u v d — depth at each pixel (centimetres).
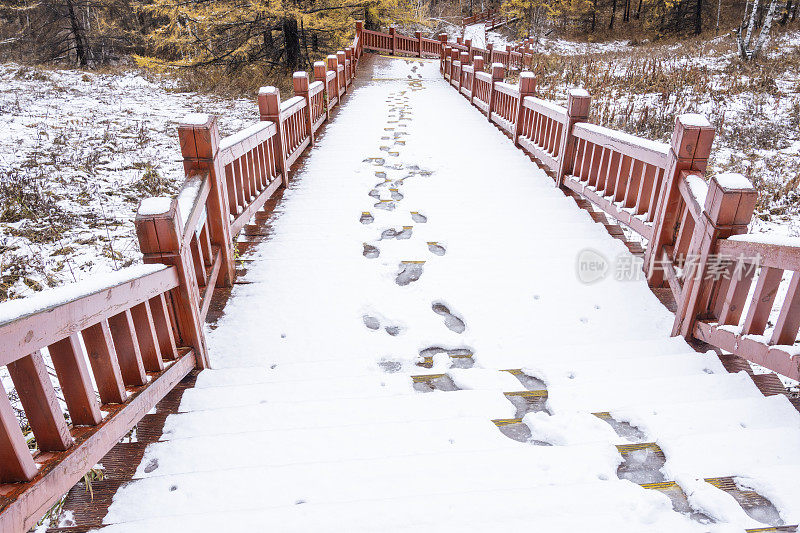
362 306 360
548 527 158
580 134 506
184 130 310
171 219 233
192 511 180
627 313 343
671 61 1700
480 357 295
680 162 317
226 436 219
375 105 1136
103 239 517
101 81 1362
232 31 1573
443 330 333
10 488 134
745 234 240
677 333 306
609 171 443
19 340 130
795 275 201
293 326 338
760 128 991
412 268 411
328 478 191
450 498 174
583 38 3538
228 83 1430
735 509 165
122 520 178
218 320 345
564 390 247
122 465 208
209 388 264
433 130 876
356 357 306
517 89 765
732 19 3108
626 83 1349
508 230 474
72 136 832
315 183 611
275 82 1471
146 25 2528
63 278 438
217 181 333
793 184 703
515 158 696
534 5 3269
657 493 174
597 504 170
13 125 855
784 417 216
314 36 1717
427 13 3575
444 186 592
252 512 171
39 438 152
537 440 218
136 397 202
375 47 2059
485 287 379
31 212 547
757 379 249
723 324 261
